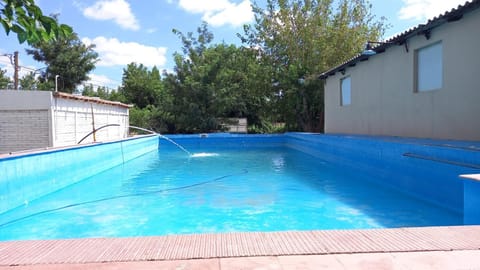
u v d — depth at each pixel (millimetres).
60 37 2049
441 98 8016
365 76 11828
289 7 21688
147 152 15500
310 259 2367
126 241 2734
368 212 5434
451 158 5371
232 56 26094
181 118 24359
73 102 12469
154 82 33906
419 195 6227
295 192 7035
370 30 21516
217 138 18734
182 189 7527
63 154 7750
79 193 7195
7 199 5734
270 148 17750
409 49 9266
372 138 9000
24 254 2473
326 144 11914
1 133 10695
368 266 2260
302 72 19891
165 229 4809
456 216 5117
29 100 10742
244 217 5312
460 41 7383
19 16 1884
